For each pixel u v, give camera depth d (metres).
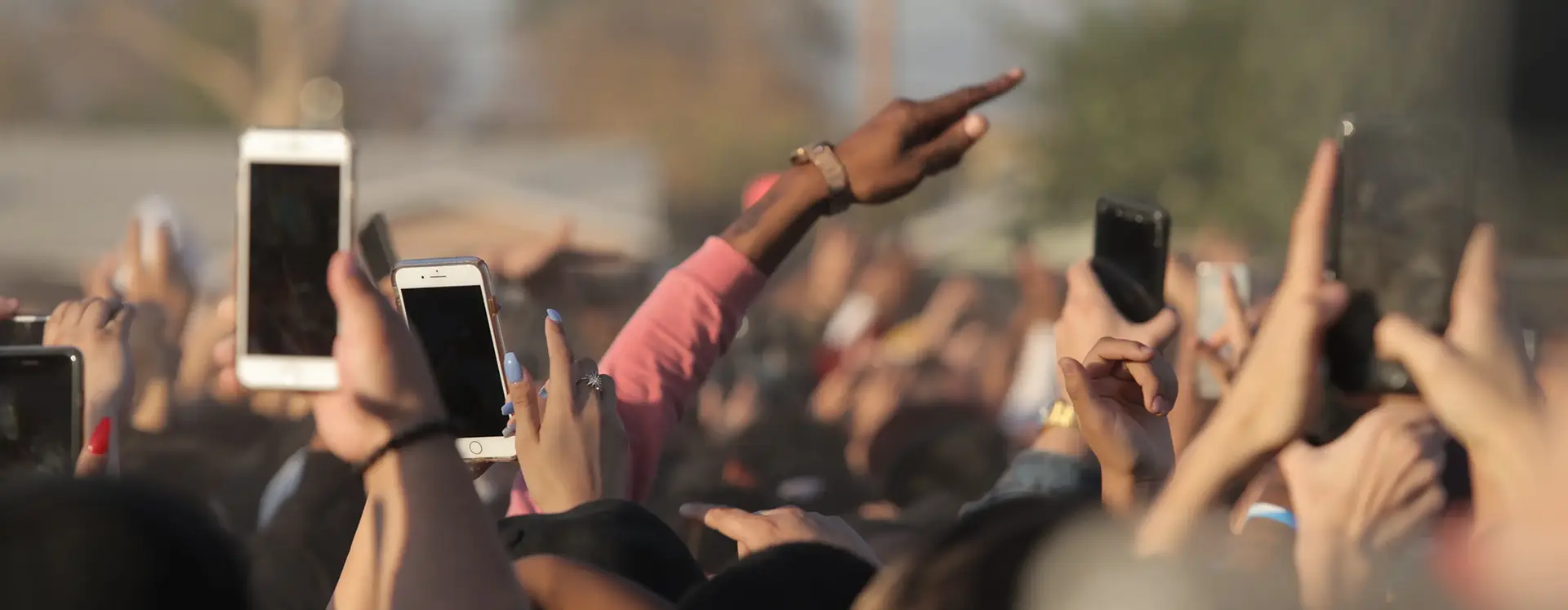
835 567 3.05
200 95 67.25
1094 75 40.16
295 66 63.12
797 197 3.89
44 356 3.40
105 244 32.22
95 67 67.81
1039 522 2.25
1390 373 2.64
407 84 69.81
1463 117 2.70
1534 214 18.39
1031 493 3.19
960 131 3.84
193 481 6.07
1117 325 3.47
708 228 67.00
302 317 3.59
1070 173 40.38
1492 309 2.46
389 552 2.44
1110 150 39.44
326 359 3.58
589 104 71.50
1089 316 3.48
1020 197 42.28
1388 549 2.61
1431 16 29.06
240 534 5.64
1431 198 2.61
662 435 3.77
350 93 67.94
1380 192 2.62
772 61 71.81
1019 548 2.21
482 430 3.52
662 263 10.87
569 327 6.11
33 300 24.91
